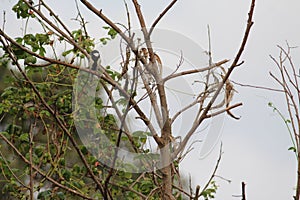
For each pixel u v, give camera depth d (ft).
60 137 45.06
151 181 42.22
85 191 44.45
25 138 44.45
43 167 47.47
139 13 34.53
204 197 42.37
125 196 43.60
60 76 45.06
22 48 36.22
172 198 33.91
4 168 44.52
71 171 44.65
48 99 45.55
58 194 42.83
